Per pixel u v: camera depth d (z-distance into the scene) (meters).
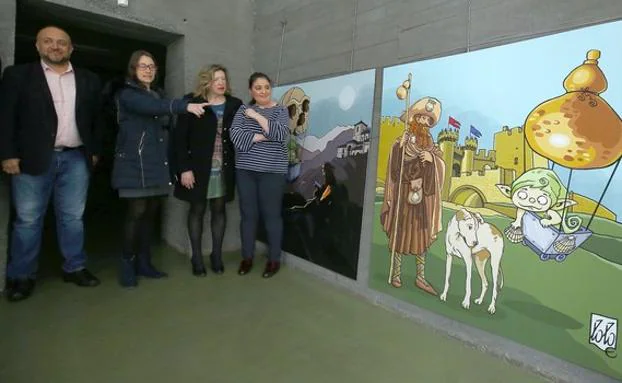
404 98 2.42
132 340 2.10
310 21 3.08
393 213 2.49
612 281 1.66
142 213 2.74
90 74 2.60
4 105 2.31
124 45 4.83
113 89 2.76
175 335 2.17
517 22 1.94
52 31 2.35
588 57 1.71
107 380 1.76
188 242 3.48
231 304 2.57
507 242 1.98
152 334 2.17
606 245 1.67
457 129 2.16
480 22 2.08
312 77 3.07
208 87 2.89
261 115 2.89
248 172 3.01
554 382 1.83
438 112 2.24
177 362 1.92
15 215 2.55
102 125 2.71
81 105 2.54
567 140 1.77
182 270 3.14
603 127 1.67
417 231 2.36
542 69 1.84
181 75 3.40
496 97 2.00
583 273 1.74
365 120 2.65
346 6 2.80
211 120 2.88
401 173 2.44
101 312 2.39
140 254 2.95
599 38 1.68
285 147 3.04
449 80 2.19
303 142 3.14
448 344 2.16
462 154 2.14
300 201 3.18
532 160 1.88
